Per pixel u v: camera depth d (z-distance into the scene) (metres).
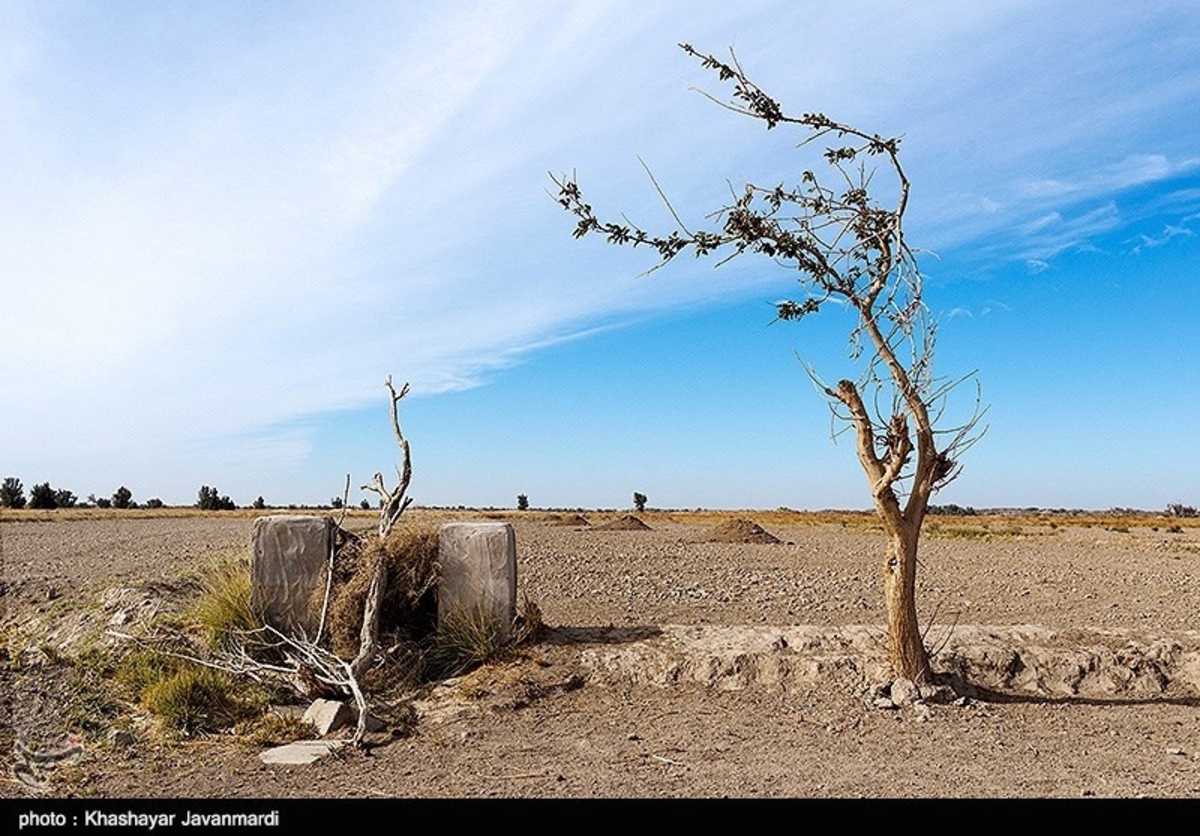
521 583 16.52
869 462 9.09
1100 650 9.93
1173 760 7.38
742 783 6.71
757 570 19.55
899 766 7.14
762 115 8.63
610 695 9.16
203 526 31.91
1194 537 37.53
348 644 9.80
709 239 8.79
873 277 8.97
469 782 6.78
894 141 8.59
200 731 8.23
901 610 9.04
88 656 9.93
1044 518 76.75
